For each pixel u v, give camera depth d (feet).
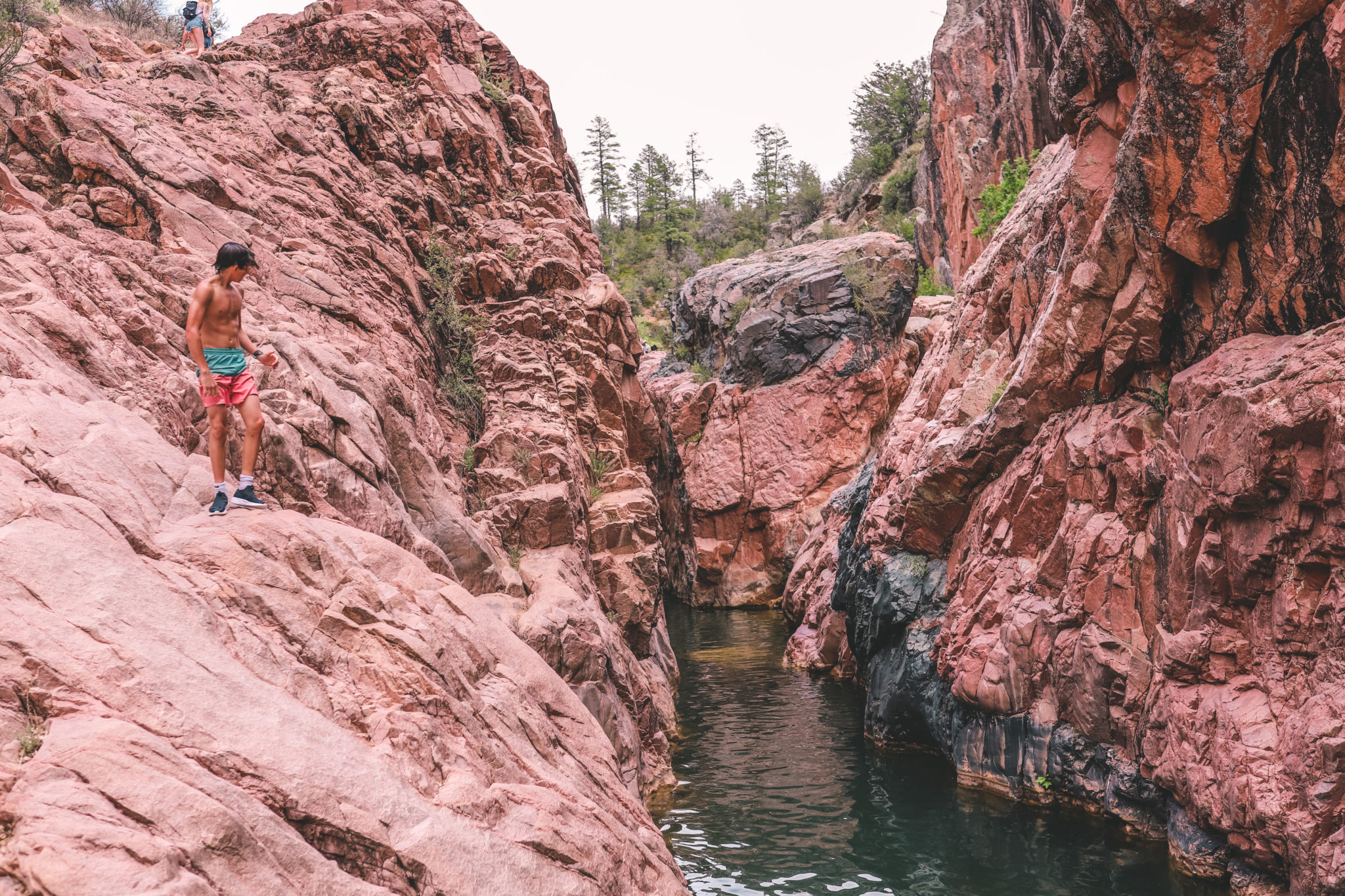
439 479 40.96
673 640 100.73
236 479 29.01
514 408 57.41
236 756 18.16
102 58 54.85
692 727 64.03
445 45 75.41
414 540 34.53
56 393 24.71
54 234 31.81
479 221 67.05
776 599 123.65
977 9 141.69
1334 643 32.81
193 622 20.36
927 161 157.89
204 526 23.95
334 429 33.68
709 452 130.00
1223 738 36.29
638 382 75.00
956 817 45.88
